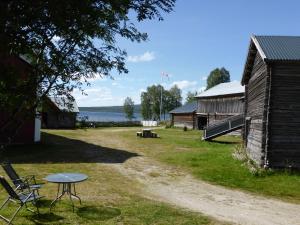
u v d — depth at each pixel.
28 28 5.22
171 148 28.27
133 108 137.00
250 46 21.47
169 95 127.38
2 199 10.84
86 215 9.55
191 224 9.26
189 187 14.72
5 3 4.86
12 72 5.41
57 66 6.02
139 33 6.76
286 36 20.80
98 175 16.50
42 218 9.14
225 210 11.37
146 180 15.88
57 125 48.50
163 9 6.20
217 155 22.61
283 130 17.50
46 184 13.67
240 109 43.78
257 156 19.06
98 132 45.19
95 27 5.79
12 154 21.92
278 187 14.83
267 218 10.66
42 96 6.29
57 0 5.04
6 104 5.75
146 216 9.68
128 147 28.66
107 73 6.76
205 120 54.78
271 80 17.52
